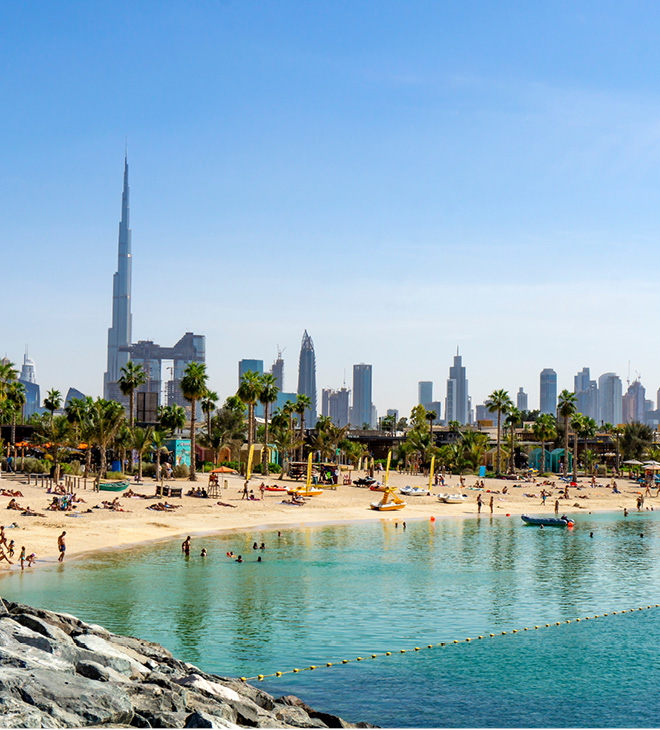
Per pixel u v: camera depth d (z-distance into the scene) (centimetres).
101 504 7875
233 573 5241
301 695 2972
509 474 14762
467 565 5862
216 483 9769
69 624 2483
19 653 1912
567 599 4694
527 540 7519
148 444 10462
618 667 3366
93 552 5819
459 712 2841
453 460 15325
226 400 15638
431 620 4112
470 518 9619
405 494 11219
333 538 7281
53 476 9112
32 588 4509
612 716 2817
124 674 2089
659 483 15562
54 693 1672
